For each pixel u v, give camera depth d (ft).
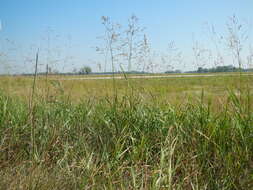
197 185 5.86
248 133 6.79
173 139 7.16
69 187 6.02
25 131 8.34
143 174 6.31
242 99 7.60
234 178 6.14
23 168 6.75
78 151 7.59
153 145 7.63
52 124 8.54
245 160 6.38
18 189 5.71
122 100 9.04
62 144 7.84
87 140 8.16
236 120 6.97
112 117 8.57
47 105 9.36
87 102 10.37
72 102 10.61
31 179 5.91
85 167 6.51
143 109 8.96
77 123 8.84
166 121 8.03
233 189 6.07
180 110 8.59
